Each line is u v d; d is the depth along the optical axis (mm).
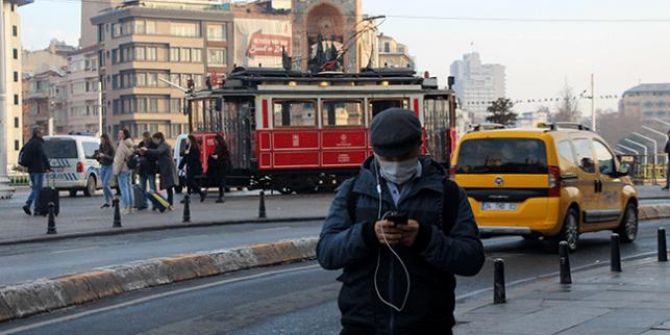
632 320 10156
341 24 85188
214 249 17250
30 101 149500
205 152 36188
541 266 15883
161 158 26578
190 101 37781
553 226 16797
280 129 36031
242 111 36031
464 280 14250
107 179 28156
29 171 25016
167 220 23359
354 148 36656
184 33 127000
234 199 33312
